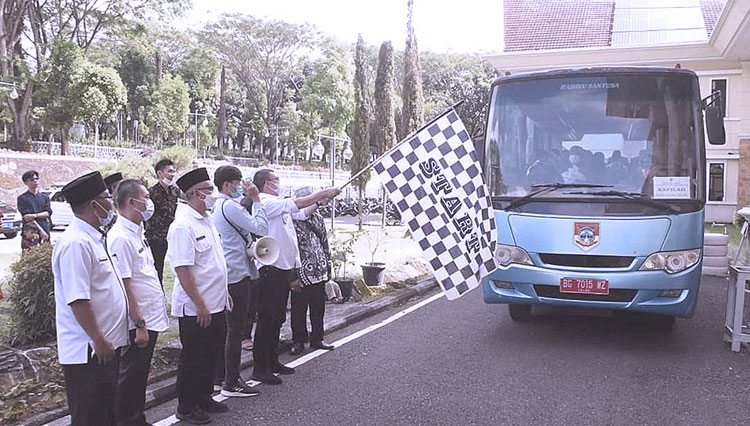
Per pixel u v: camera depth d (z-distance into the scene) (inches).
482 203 225.3
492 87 306.5
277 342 240.7
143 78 1977.1
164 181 293.0
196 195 196.9
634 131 277.7
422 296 422.6
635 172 272.1
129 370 182.5
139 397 185.3
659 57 919.7
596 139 280.8
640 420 198.8
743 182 969.5
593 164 277.4
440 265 219.1
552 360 263.1
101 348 145.4
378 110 916.6
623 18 1048.8
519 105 295.0
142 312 182.4
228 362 220.8
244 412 205.5
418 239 218.8
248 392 220.7
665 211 264.5
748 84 947.3
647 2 1059.9
